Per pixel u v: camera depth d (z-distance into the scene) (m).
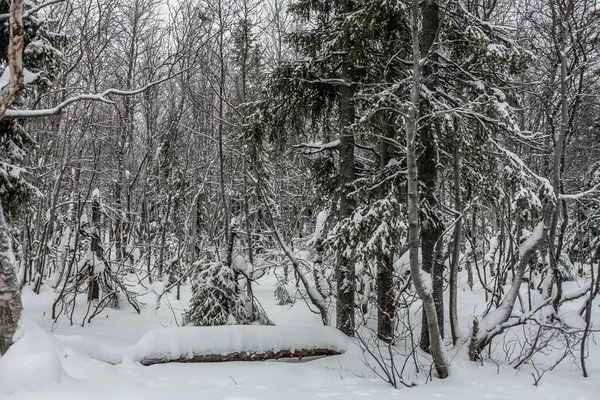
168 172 18.73
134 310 10.45
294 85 7.74
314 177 8.95
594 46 6.61
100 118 14.26
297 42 8.00
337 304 7.84
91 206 10.72
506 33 6.23
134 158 19.98
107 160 17.20
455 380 5.32
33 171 11.25
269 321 8.44
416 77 5.08
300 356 6.54
